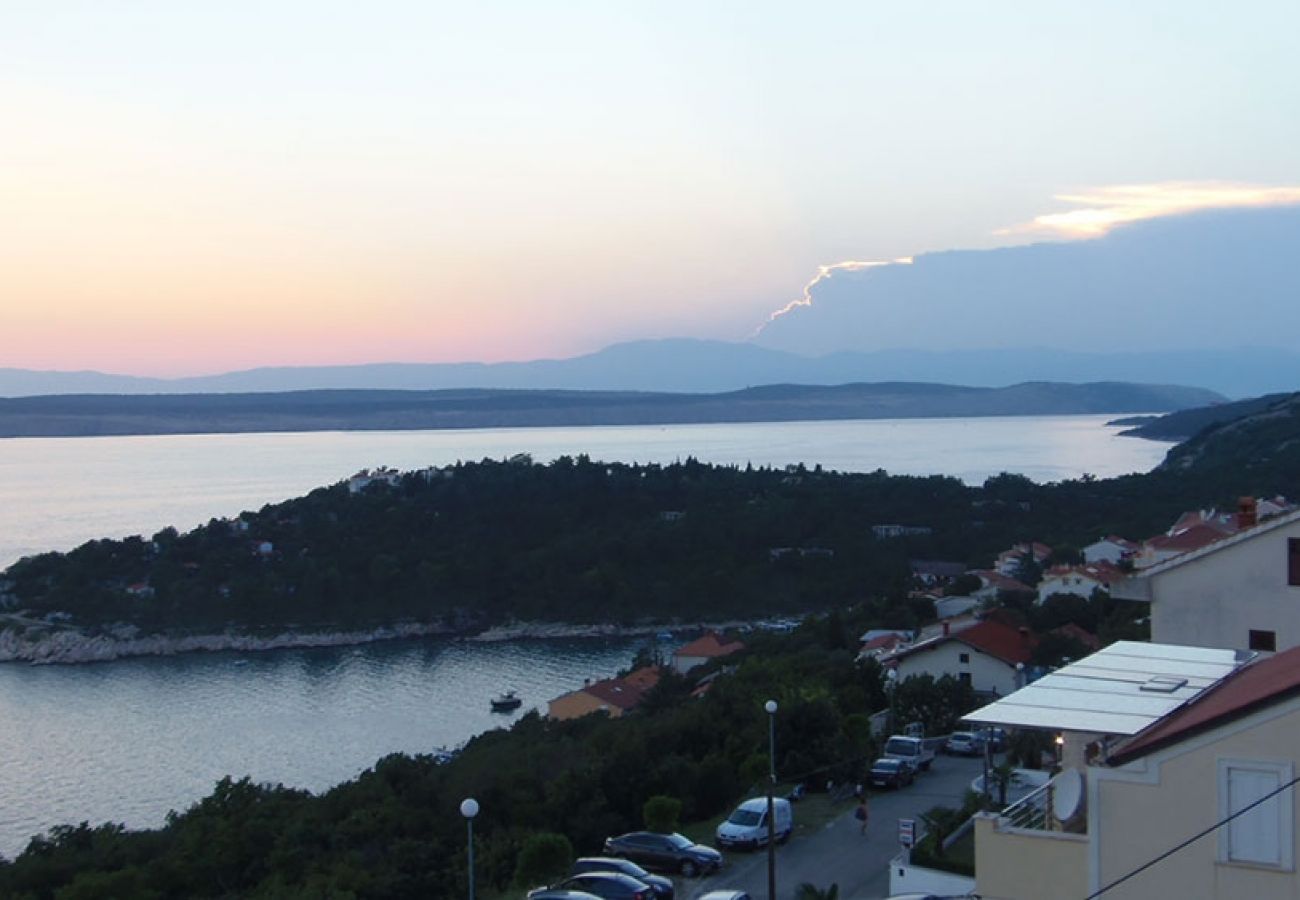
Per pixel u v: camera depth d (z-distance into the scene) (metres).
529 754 51.88
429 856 39.25
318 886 36.88
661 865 35.84
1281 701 11.78
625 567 177.00
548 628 164.38
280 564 179.38
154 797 90.81
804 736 46.16
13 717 119.62
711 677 86.94
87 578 173.62
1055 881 13.06
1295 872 11.68
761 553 180.88
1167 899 12.24
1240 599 25.58
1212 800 12.09
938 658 65.06
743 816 38.06
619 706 86.69
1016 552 145.38
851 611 119.94
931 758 48.28
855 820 40.28
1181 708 13.88
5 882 42.47
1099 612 84.25
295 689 131.50
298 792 56.88
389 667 143.62
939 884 30.11
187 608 166.50
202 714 119.38
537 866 34.66
